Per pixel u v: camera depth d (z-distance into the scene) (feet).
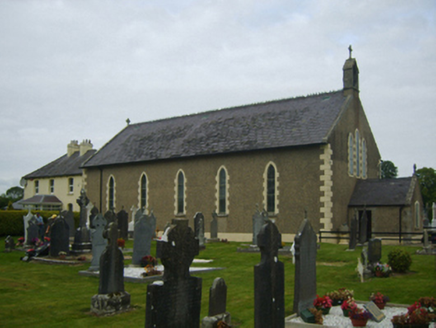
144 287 55.11
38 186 204.44
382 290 53.93
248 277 62.85
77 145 209.77
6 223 123.85
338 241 102.83
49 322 39.88
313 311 40.45
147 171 139.64
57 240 78.07
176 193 131.34
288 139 110.73
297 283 42.70
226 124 133.49
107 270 43.52
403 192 107.76
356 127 119.44
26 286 54.80
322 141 103.04
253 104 136.67
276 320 35.94
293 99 128.57
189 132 140.67
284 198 108.88
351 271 65.46
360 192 113.80
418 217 110.22
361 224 93.30
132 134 162.20
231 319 41.34
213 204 122.21
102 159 154.92
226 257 83.25
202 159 125.80
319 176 104.12
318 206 103.71
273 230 36.11
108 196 150.71
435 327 38.52
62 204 190.29
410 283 56.80
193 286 34.24
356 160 118.11
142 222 71.61
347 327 38.91
